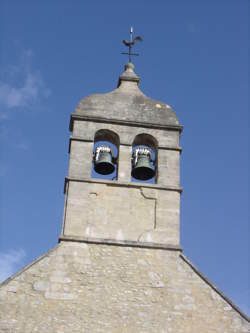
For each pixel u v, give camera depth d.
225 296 21.47
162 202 23.38
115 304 21.02
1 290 20.84
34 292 20.97
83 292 21.14
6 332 20.11
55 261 21.69
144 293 21.36
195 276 21.89
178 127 24.80
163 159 24.22
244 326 20.94
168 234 22.80
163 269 21.98
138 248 22.38
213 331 20.81
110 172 24.81
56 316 20.58
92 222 22.75
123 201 23.27
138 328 20.64
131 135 24.52
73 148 24.00
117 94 25.56
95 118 24.55
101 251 22.14
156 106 25.34
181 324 20.86
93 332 20.39
